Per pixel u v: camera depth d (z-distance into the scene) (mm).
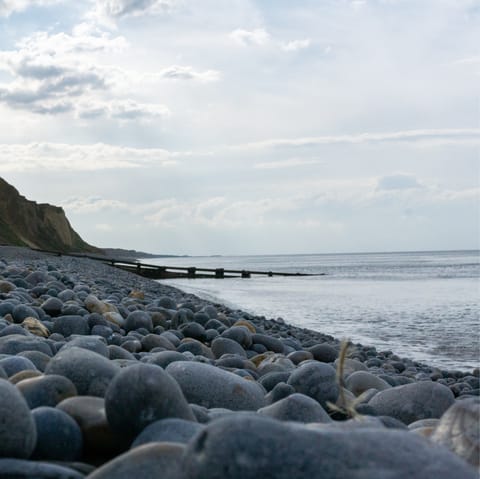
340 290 36844
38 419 2650
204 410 3238
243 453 1818
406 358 12430
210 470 1807
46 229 110125
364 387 5219
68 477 2268
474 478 1833
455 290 35406
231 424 1885
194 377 3828
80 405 2885
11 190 105000
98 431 2734
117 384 2730
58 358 3467
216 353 7648
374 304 26203
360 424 2777
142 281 34656
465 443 2510
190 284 46031
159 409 2695
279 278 58406
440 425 2682
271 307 25094
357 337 15750
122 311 9938
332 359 8109
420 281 47375
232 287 41375
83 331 7609
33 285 13297
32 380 3158
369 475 1792
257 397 3920
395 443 1908
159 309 10625
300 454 1825
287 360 6828
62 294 10664
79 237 125562
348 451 1850
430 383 4047
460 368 11461
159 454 2088
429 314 21641
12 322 7766
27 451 2486
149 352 6531
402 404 3973
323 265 109938
